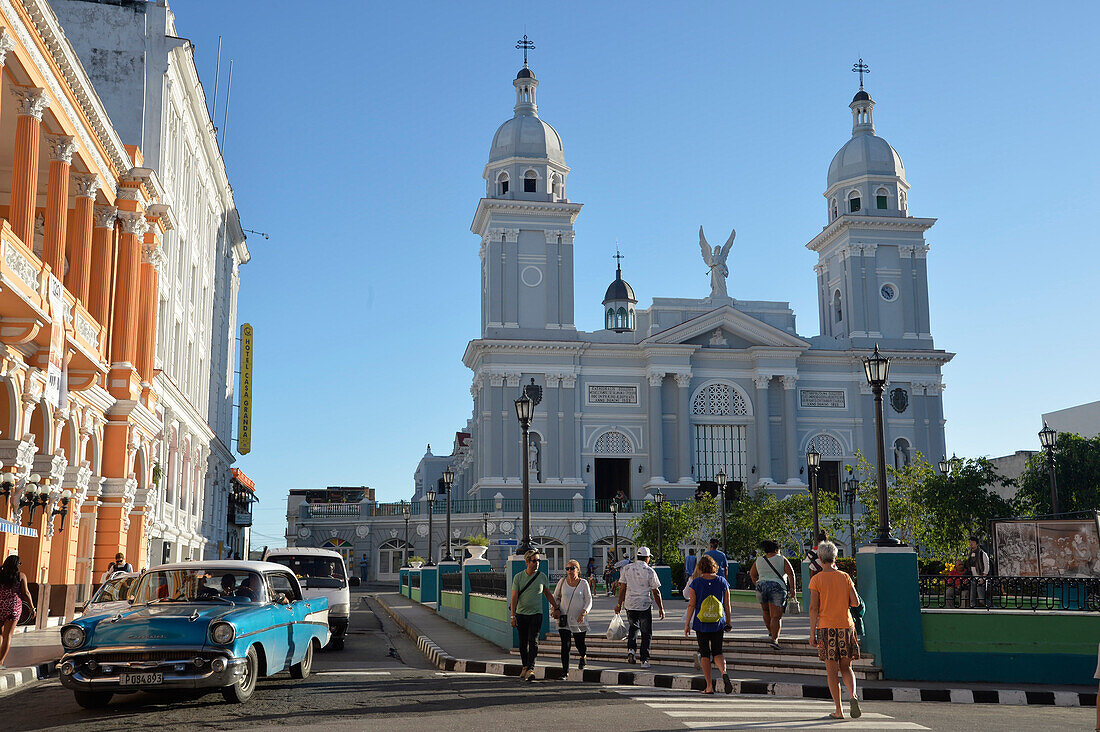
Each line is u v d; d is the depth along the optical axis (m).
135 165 28.33
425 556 60.78
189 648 11.32
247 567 13.42
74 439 24.45
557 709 11.69
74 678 11.17
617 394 62.19
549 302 61.47
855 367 64.12
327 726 10.27
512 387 60.22
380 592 54.25
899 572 15.86
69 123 22.14
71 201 26.55
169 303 35.38
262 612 12.66
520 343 59.84
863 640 16.39
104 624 11.57
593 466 60.91
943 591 16.27
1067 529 21.16
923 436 63.34
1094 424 66.81
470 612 24.89
